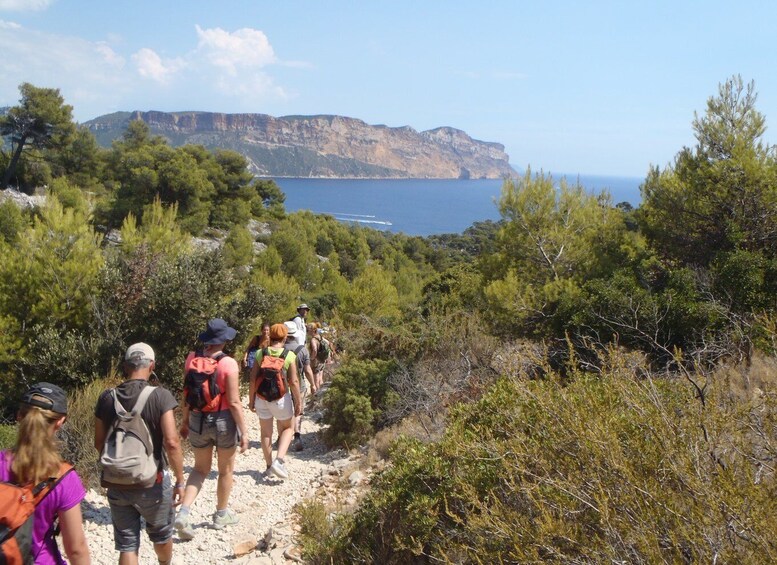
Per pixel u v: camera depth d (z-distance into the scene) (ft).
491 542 9.70
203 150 255.09
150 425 11.80
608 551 7.58
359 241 274.16
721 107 38.60
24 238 32.96
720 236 37.29
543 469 9.50
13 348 29.27
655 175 41.14
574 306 32.30
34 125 204.85
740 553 7.06
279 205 301.02
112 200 189.78
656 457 8.95
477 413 15.30
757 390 13.88
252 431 28.76
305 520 15.25
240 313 36.50
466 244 392.27
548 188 43.98
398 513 12.91
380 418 26.37
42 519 7.91
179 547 15.37
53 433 8.39
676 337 27.25
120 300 30.63
